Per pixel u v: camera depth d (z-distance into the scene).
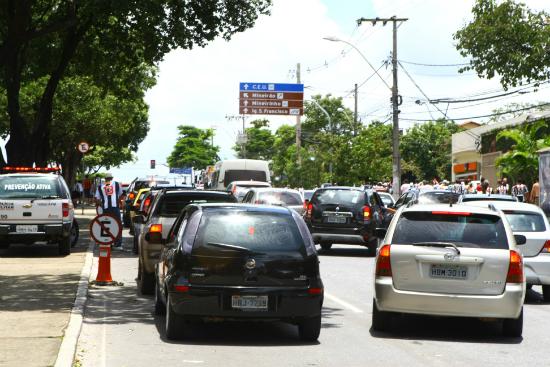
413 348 19.12
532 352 18.83
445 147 169.62
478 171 122.00
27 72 63.94
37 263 37.66
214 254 19.08
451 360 17.75
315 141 142.88
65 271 34.22
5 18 49.97
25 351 17.34
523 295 20.11
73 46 55.03
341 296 28.38
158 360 17.30
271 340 19.95
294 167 114.25
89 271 33.97
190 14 44.62
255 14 44.75
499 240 20.12
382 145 103.19
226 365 16.86
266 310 19.00
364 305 26.27
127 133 124.31
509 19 49.12
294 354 18.19
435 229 20.36
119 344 19.14
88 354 17.92
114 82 65.81
